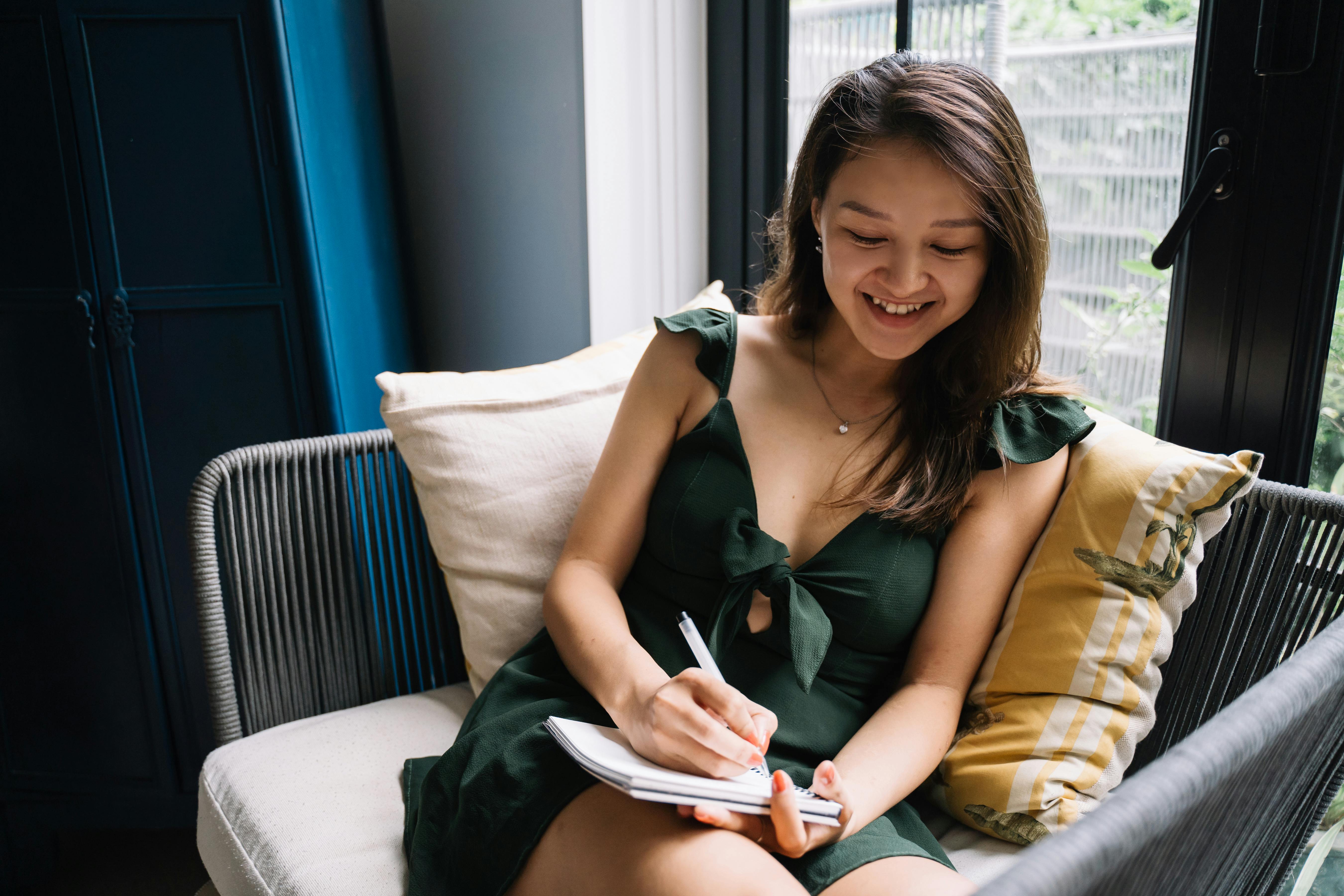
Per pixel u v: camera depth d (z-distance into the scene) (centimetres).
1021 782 95
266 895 96
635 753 81
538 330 180
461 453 122
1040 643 99
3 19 139
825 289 108
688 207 174
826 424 103
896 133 88
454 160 183
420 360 189
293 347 152
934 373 102
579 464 125
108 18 139
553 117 167
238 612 125
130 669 162
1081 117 133
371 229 169
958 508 99
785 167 167
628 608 103
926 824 101
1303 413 114
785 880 70
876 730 92
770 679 96
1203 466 97
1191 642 108
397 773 112
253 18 141
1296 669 65
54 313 148
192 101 143
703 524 98
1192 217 117
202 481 121
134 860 182
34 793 170
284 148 144
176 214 146
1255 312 115
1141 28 124
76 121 142
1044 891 44
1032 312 97
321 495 130
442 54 179
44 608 162
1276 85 109
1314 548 100
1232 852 70
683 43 165
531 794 83
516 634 121
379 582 137
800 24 162
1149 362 131
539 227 174
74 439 153
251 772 112
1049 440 101
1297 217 110
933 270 91
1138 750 113
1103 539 98
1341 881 118
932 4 146
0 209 146
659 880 71
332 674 134
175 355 150
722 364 103
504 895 82
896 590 96
